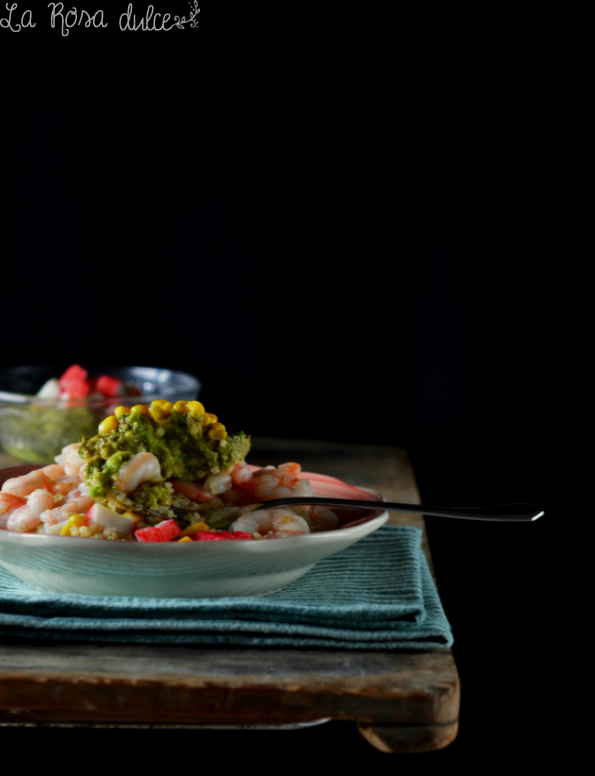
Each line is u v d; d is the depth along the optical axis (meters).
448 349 2.19
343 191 2.19
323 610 0.75
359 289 2.21
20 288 2.39
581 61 2.03
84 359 2.39
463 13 2.08
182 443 0.83
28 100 2.31
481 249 2.13
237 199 2.24
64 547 0.73
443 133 2.11
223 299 2.29
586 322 2.10
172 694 0.67
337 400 2.28
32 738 1.47
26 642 0.75
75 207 2.34
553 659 2.07
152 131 2.26
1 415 1.44
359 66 2.14
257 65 2.19
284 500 0.86
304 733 1.52
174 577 0.76
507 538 2.18
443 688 0.67
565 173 2.07
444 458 2.24
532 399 2.16
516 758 1.69
